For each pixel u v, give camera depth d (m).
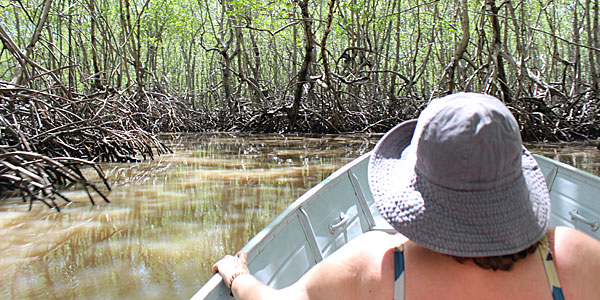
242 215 4.31
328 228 2.77
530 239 1.14
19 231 3.90
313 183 5.83
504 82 12.60
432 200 1.19
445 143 1.14
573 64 16.59
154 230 3.88
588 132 14.29
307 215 2.55
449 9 23.53
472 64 14.12
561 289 1.14
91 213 4.46
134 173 6.71
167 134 15.95
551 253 1.19
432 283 1.18
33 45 8.45
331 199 2.93
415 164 1.27
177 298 2.61
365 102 18.16
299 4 13.89
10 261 3.22
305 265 2.36
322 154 9.04
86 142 7.70
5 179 4.91
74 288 2.75
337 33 17.14
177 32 23.25
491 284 1.15
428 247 1.17
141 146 8.25
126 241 3.61
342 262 1.32
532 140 12.67
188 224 4.04
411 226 1.21
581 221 2.97
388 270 1.24
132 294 2.66
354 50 18.44
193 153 9.36
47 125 6.95
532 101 13.12
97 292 2.70
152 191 5.41
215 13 25.41
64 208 4.67
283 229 2.27
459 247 1.14
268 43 26.91
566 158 8.66
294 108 16.27
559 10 26.08
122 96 12.12
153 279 2.88
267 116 17.05
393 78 17.62
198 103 27.53
